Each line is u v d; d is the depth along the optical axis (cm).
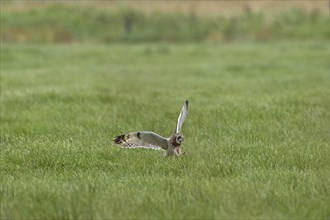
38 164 4822
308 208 3522
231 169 4497
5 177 4459
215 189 3856
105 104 7569
